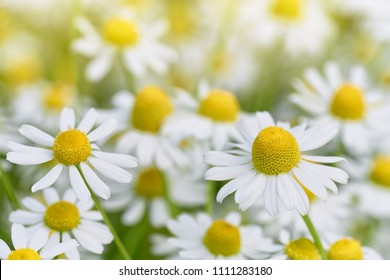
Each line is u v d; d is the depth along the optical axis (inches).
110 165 8.5
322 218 10.3
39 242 8.4
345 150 11.6
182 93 11.0
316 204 10.4
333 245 9.0
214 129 10.5
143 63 11.7
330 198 10.6
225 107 10.6
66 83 13.5
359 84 11.5
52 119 12.3
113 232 8.6
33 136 8.6
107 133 8.7
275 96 13.8
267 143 8.4
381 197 10.9
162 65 11.8
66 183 10.9
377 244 10.7
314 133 8.7
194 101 10.9
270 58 13.6
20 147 8.5
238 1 13.6
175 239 9.4
